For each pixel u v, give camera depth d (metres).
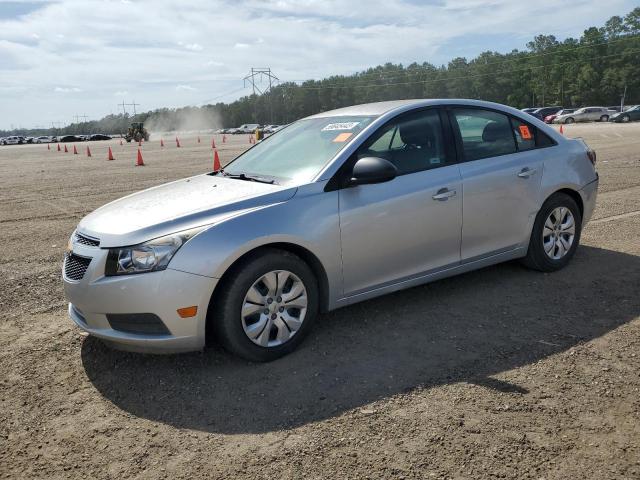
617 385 3.17
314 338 3.98
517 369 3.40
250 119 172.50
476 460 2.57
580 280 4.94
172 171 17.41
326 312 4.01
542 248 5.04
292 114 163.00
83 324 3.64
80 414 3.12
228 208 3.58
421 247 4.24
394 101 4.68
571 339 3.79
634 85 94.25
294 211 3.66
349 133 4.17
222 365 3.63
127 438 2.88
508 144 4.86
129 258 3.35
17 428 3.00
